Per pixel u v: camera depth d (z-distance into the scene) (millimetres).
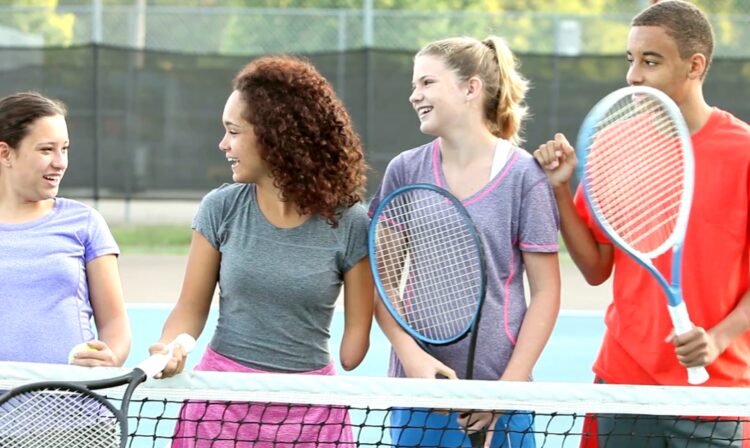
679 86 3758
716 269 3752
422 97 3748
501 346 3717
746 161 3721
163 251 13766
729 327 3678
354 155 3666
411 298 3793
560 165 3773
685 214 3578
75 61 14625
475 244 3549
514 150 3775
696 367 3488
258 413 3598
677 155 3783
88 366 3365
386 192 3906
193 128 14773
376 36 18844
